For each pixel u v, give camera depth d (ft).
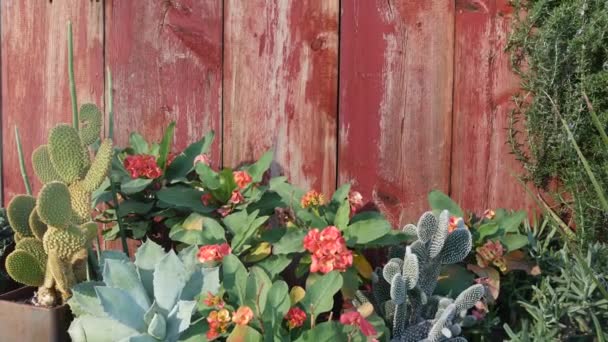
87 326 3.94
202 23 4.93
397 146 4.78
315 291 4.03
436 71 4.72
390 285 4.25
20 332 4.16
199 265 4.19
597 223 4.50
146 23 4.98
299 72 4.84
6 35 5.16
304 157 4.88
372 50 4.76
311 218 4.41
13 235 4.83
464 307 3.99
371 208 4.83
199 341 3.92
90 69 5.05
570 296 4.12
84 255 4.25
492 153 4.72
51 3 5.08
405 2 4.71
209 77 4.94
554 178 4.66
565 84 4.47
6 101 5.19
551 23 4.39
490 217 4.56
